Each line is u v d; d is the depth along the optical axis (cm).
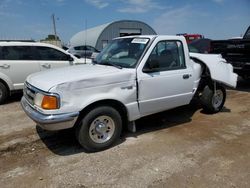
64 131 532
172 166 394
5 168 397
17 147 468
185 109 682
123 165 398
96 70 453
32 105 430
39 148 464
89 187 345
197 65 576
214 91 622
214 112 648
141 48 483
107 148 454
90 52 2188
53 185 351
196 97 639
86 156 430
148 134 519
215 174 372
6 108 721
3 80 763
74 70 467
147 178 363
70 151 450
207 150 447
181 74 521
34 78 451
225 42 934
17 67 782
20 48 794
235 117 625
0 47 766
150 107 490
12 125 577
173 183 351
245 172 377
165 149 451
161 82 490
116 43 547
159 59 491
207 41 1128
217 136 509
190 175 369
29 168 396
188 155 429
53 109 391
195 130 541
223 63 616
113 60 509
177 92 523
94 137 438
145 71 470
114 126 453
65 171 385
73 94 402
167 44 504
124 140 489
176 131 536
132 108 465
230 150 447
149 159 416
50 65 838
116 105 459
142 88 468
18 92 802
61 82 395
